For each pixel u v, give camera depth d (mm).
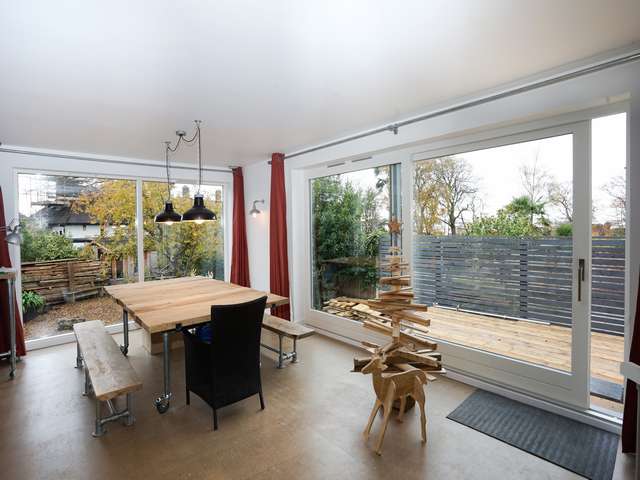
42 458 2014
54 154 4031
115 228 4582
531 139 2490
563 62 2109
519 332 2600
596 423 2213
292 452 2041
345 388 2865
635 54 1903
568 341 2365
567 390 2357
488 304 2766
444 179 3039
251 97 2590
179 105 2721
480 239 2803
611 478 1777
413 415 2416
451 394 2697
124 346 3736
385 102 2760
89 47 1810
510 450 2021
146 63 2010
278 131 3539
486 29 1730
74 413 2521
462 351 2898
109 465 1951
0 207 3561
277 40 1803
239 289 3564
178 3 1464
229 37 1755
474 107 2637
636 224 1947
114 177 4535
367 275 3787
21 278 3885
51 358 3635
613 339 2506
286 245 4512
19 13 1489
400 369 2309
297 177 4582
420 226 3238
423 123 2984
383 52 1956
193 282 4027
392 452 2023
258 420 2391
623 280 2371
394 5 1519
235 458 1995
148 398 2742
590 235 2250
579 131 2271
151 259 4898
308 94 2561
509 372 2629
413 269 3293
